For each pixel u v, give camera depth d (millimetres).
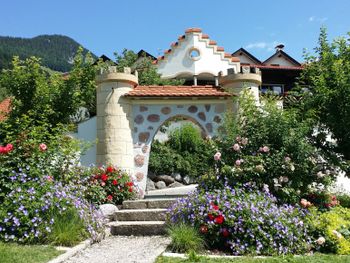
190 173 15914
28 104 12219
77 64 13703
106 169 9180
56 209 6230
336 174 8352
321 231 6469
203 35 18891
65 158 7980
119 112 10258
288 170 7461
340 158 9281
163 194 11648
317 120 9477
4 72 12961
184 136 16672
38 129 8234
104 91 10406
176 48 18828
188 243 5883
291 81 22328
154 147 16109
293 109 8883
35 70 12781
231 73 10758
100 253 5828
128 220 7891
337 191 10750
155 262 5164
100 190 8617
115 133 10172
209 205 6352
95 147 10398
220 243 6188
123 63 17703
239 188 7164
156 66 18703
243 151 7770
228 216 6125
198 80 20516
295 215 6684
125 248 6168
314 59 10320
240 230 6004
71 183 7707
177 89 10852
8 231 5848
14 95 12477
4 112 13406
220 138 8125
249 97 8742
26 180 6562
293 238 6156
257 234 6000
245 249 5910
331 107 9297
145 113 10578
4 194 6188
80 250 5855
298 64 24391
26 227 5844
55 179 7547
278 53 24453
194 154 16312
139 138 10461
